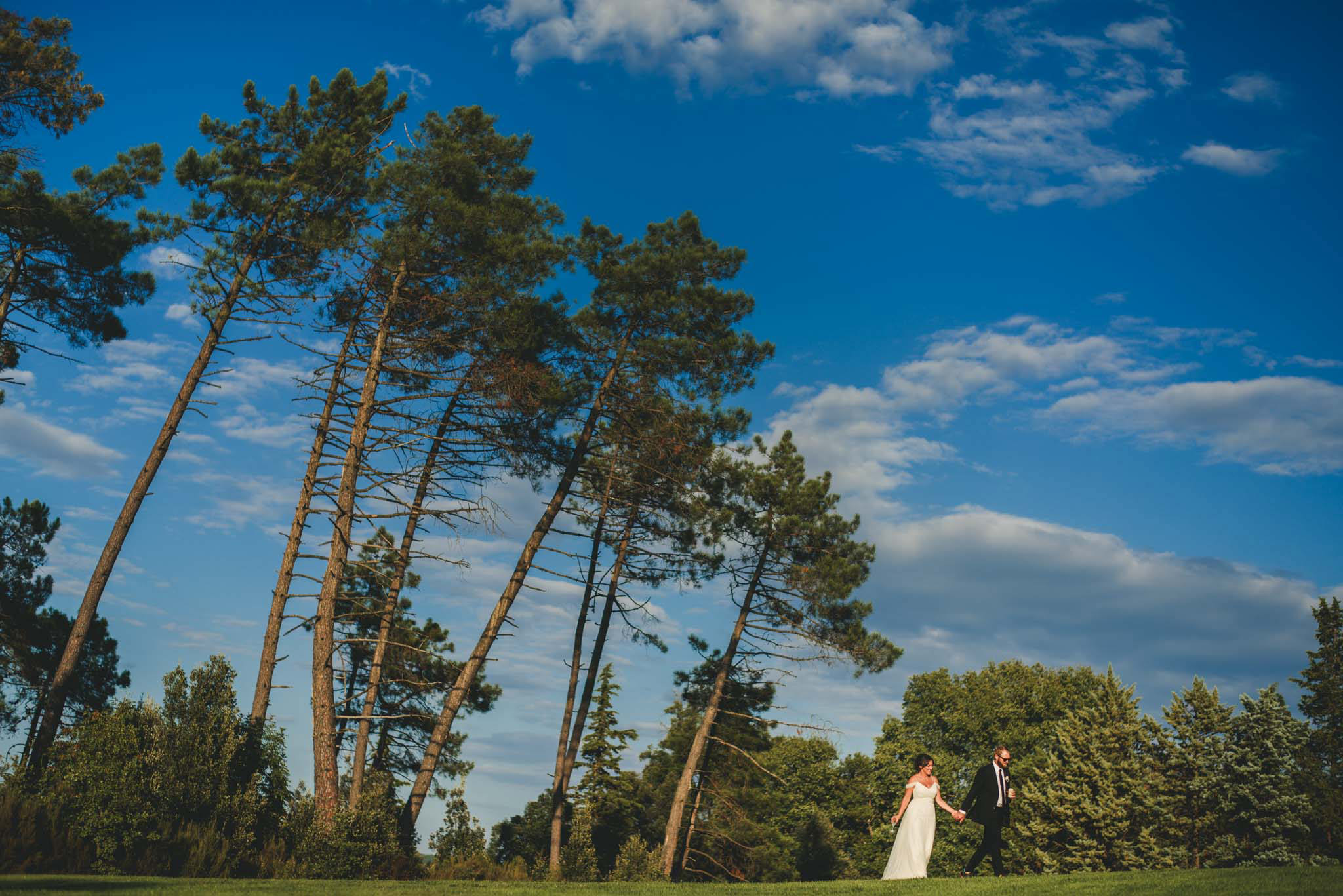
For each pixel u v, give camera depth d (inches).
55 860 620.1
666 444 1163.3
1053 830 2012.8
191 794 688.4
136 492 930.7
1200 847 1904.5
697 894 576.1
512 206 1029.2
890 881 588.7
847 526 1411.2
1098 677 2527.1
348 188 1034.7
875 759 2581.2
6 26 970.7
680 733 2377.0
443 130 1076.5
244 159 1053.2
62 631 1352.1
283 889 525.0
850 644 1323.8
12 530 1360.7
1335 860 1779.0
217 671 741.9
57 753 709.9
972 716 2470.5
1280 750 1828.2
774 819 2620.6
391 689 1469.0
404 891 535.8
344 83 1088.2
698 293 1157.1
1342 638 1977.1
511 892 558.3
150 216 1002.7
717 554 1348.4
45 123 992.9
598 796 1875.0
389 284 1001.5
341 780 1003.9
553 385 1025.5
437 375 984.9
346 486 940.0
